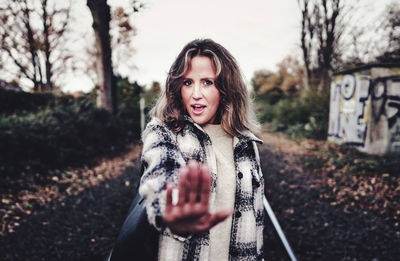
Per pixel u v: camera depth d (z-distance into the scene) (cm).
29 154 594
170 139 102
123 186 599
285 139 1351
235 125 127
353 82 980
